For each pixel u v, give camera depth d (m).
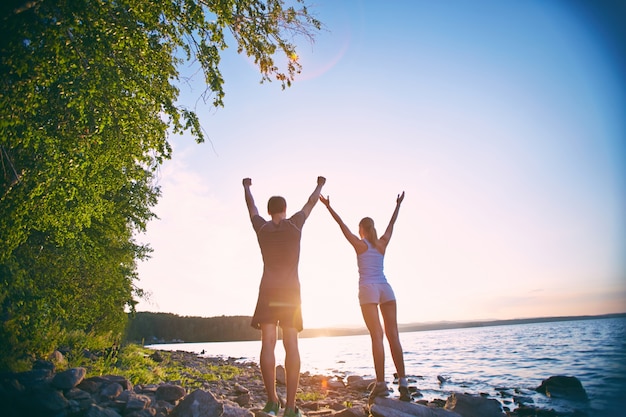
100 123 7.92
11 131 6.27
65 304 12.04
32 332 5.90
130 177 10.42
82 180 8.24
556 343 22.94
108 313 16.92
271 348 3.96
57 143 7.24
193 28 7.49
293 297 3.97
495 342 32.97
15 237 6.66
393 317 5.21
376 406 4.31
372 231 5.48
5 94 5.83
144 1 6.93
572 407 6.04
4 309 6.04
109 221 14.25
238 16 8.03
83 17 6.17
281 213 4.34
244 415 4.05
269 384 3.89
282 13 8.20
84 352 9.73
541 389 8.16
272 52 8.37
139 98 7.97
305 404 6.73
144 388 5.14
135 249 18.31
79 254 12.31
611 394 6.13
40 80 6.23
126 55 7.64
